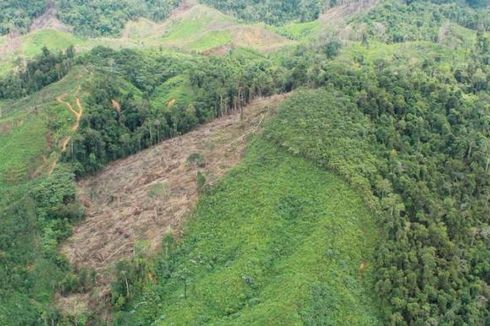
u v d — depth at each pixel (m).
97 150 159.88
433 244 115.44
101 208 142.75
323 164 126.31
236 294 107.00
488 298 110.81
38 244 131.38
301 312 99.31
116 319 109.19
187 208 128.88
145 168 152.12
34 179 153.25
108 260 124.12
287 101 146.00
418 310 103.12
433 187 126.44
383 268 107.94
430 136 138.75
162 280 116.06
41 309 115.81
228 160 140.25
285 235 116.38
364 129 133.38
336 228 113.56
